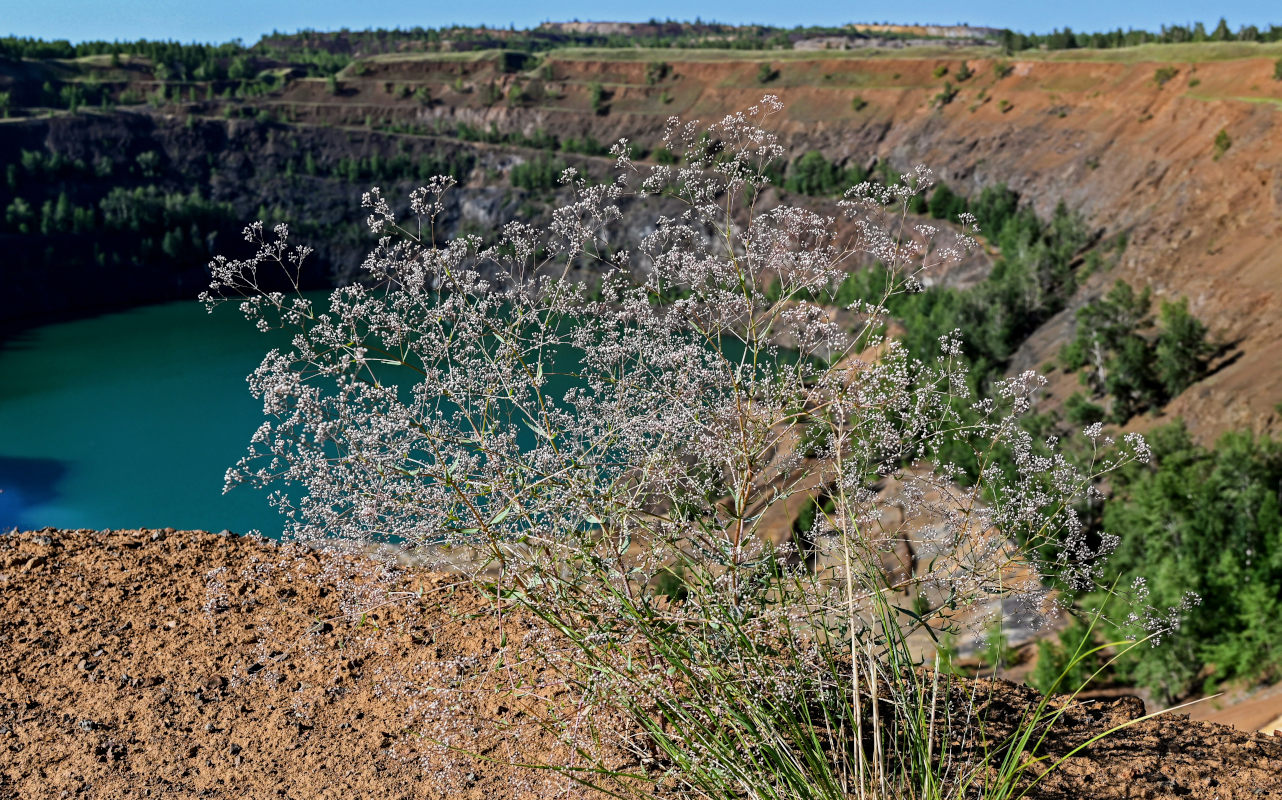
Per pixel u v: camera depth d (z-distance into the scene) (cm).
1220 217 8425
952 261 380
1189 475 3500
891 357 375
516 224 380
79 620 526
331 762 399
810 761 325
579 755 364
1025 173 13438
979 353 7800
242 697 453
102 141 19188
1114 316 6875
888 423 374
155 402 8712
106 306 15100
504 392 384
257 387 346
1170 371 6488
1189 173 10344
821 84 18575
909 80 17438
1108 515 3662
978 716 423
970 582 356
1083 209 11731
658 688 338
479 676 409
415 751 404
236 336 11688
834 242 392
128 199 16788
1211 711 2714
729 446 379
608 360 379
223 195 19275
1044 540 366
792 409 389
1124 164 11681
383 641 490
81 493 6431
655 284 384
